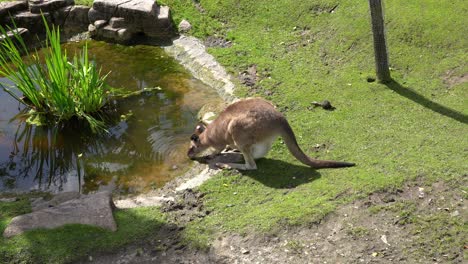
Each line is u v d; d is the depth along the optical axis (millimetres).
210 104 10602
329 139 9125
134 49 12898
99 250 7066
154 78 11750
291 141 8328
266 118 8273
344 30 12047
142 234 7324
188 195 8156
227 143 8773
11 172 9328
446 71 10594
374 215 7387
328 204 7535
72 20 13734
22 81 10430
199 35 12898
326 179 8117
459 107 9617
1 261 6887
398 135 9023
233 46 12289
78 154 9695
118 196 8500
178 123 10219
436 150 8547
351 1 12648
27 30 13328
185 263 6891
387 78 10508
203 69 11750
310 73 11133
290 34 12547
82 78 10281
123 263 6922
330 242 7047
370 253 6867
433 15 11711
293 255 6906
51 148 9883
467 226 7141
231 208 7777
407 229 7164
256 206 7762
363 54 11414
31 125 10422
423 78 10555
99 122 10195
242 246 7082
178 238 7262
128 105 10828
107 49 12984
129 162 9312
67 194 8383
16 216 7598
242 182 8328
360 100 10109
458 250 6820
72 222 7348
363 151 8742
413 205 7504
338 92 10398
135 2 13258
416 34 11453
